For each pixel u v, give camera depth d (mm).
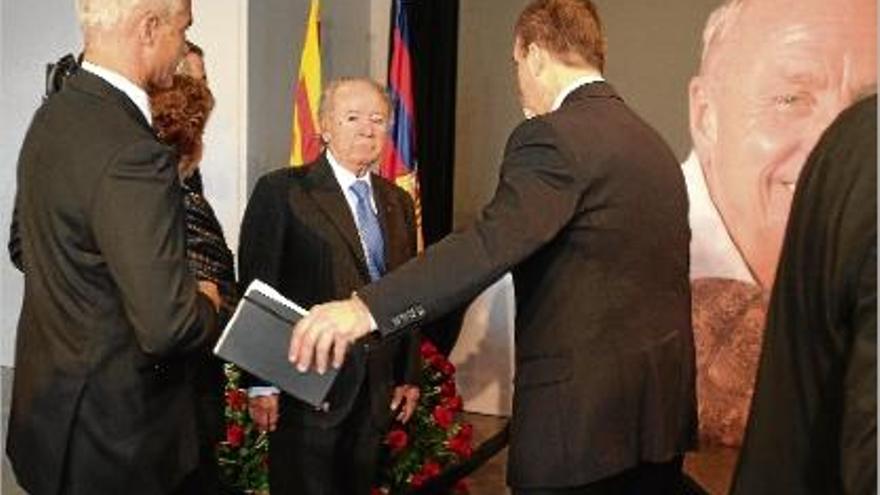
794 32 3479
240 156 3686
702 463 3521
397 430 2736
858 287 916
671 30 3695
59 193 1358
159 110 1684
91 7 1403
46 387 1411
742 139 3611
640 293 1439
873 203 921
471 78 4078
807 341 1013
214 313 1440
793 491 1036
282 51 3889
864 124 983
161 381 1452
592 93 1492
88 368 1385
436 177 3938
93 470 1412
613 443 1407
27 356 1475
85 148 1340
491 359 4121
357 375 2111
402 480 2818
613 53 3811
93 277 1372
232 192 3701
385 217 2223
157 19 1427
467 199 4152
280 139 3920
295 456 2150
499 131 4043
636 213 1424
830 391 980
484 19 4023
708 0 3617
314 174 2152
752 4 3537
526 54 1544
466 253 1336
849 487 900
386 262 2189
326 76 4062
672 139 3738
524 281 1460
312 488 2141
